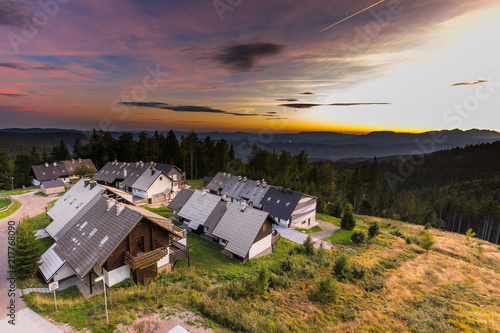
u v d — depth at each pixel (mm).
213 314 16172
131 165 60969
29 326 13883
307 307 20375
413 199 88125
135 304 16656
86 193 31141
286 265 27328
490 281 29500
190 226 36375
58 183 56125
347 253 35000
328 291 22031
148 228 21766
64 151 91438
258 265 27812
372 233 43562
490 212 69938
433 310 21641
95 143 89625
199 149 93312
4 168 78750
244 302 18938
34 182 65188
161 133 98812
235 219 32500
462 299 24531
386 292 24719
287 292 22562
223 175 63125
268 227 32406
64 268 20719
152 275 21531
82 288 19781
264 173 90375
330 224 51719
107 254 19078
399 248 39594
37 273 21344
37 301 16453
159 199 54219
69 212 29344
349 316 19719
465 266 33812
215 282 22375
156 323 14766
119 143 89500
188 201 40906
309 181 86250
